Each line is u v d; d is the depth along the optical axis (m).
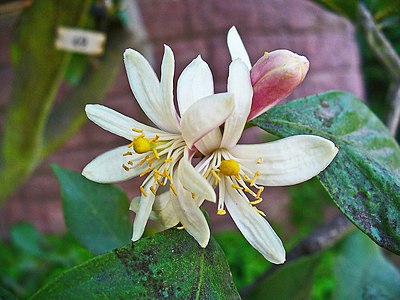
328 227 0.15
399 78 0.14
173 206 0.09
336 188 0.10
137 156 0.10
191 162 0.09
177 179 0.09
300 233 0.55
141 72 0.09
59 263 0.34
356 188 0.10
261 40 0.49
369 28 0.14
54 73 0.19
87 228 0.14
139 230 0.09
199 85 0.09
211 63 0.48
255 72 0.09
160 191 0.10
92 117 0.10
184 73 0.09
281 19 0.49
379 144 0.11
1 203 0.22
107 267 0.09
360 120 0.11
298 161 0.09
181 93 0.09
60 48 0.18
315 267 0.15
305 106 0.11
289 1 0.49
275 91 0.09
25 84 0.19
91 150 0.50
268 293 0.15
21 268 0.33
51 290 0.08
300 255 0.15
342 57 0.51
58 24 0.18
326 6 0.15
